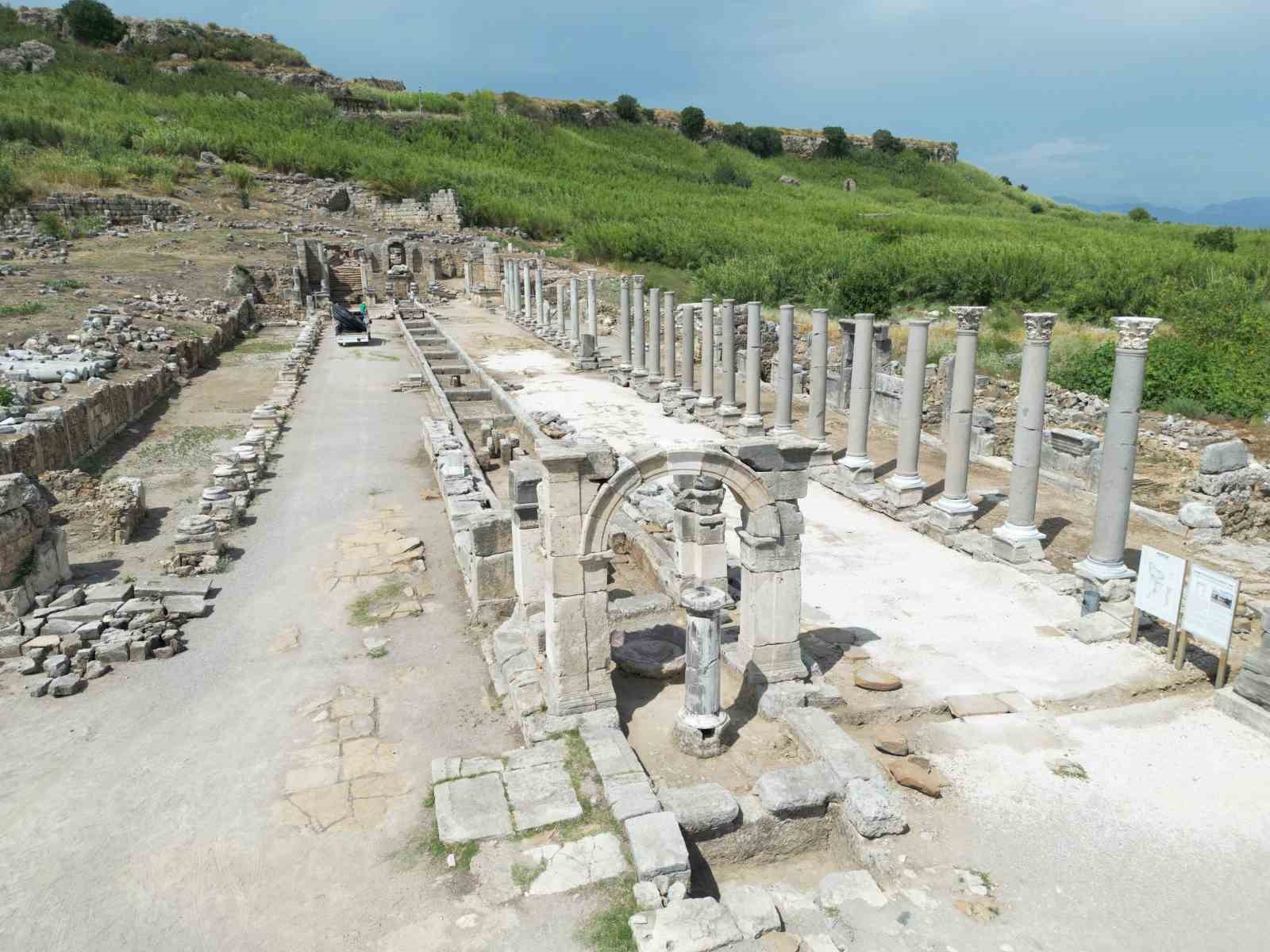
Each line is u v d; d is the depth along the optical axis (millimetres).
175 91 98562
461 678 12656
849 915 7953
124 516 18156
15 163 65312
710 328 30094
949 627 13547
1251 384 29172
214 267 55844
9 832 9211
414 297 67000
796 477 10992
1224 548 17078
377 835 9016
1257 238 78438
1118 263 56406
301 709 11773
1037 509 19656
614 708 10828
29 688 12188
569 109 131500
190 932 7754
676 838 8156
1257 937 7582
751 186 115938
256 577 16531
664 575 14859
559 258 74062
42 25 109375
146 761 10547
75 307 39688
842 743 9859
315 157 84938
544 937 7387
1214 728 10758
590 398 34719
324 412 31625
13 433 19688
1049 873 8375
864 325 20797
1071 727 10805
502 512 14805
